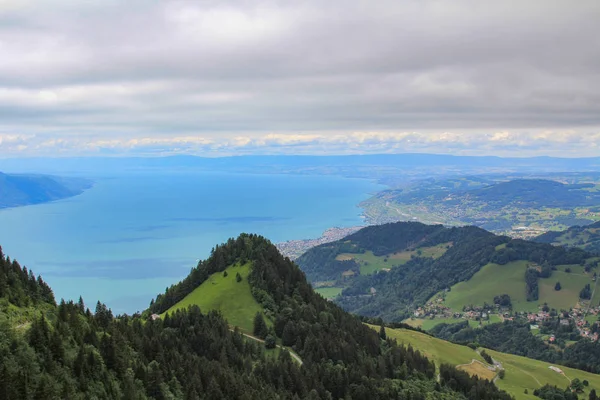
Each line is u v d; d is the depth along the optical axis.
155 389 114.25
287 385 149.88
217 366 140.50
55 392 90.38
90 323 128.25
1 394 83.25
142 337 139.38
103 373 105.19
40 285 138.62
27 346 97.06
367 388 158.75
